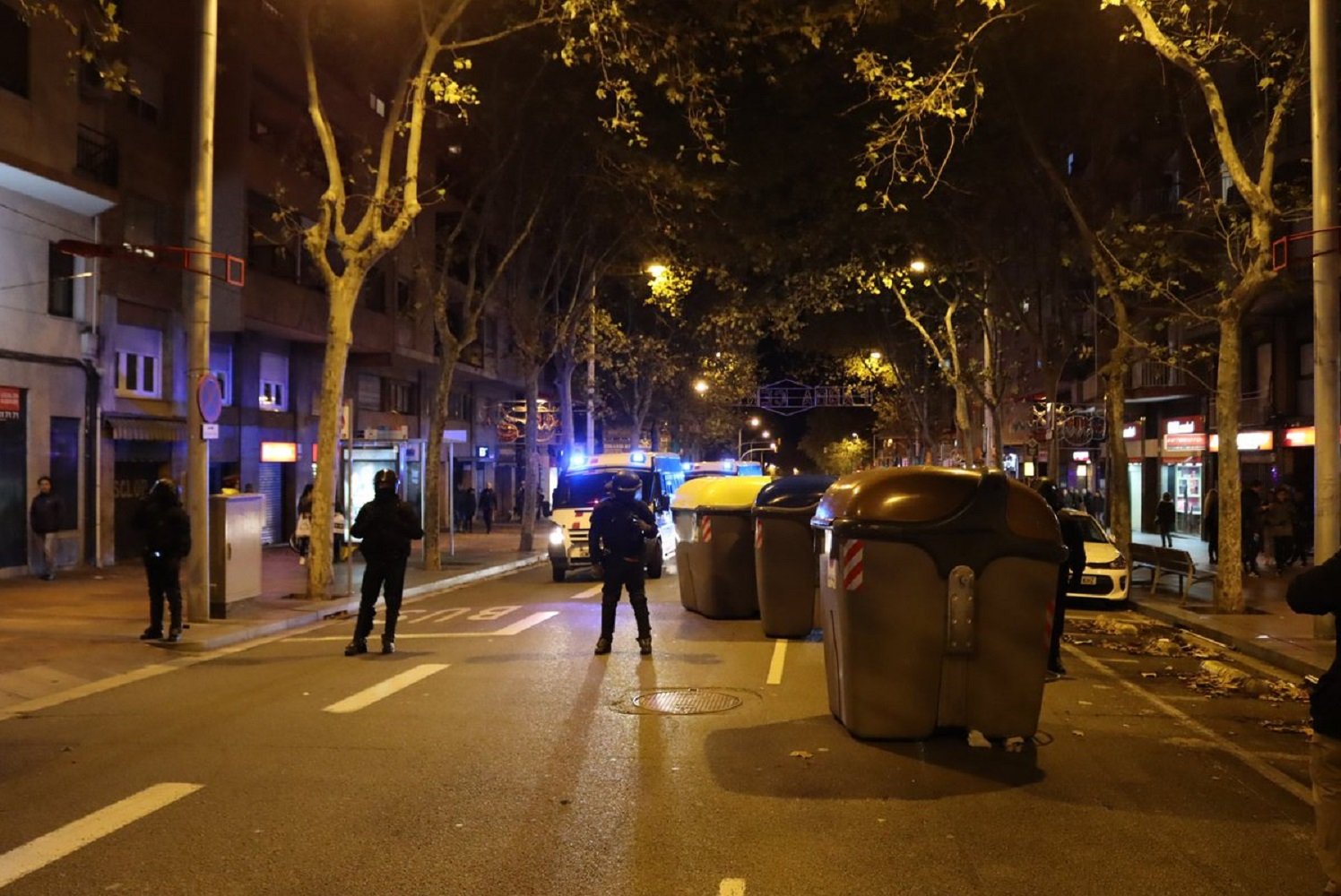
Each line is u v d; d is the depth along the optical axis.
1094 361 33.41
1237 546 14.41
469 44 15.84
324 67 27.78
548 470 46.97
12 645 11.49
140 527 11.97
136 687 9.69
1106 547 16.36
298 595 16.48
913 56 17.45
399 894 4.77
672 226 24.17
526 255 27.44
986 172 20.41
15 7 17.89
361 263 16.45
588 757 7.01
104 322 21.05
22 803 6.16
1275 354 25.50
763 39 16.23
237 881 4.94
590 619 14.06
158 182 22.64
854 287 32.25
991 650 7.30
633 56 15.04
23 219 18.88
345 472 23.47
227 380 26.50
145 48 22.23
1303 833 5.60
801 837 5.49
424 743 7.43
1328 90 12.48
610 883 4.88
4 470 18.52
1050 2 17.12
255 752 7.24
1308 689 9.53
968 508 7.29
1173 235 21.86
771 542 12.14
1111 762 6.98
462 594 18.06
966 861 5.16
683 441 63.88
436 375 38.78
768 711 8.34
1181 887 4.86
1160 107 19.95
